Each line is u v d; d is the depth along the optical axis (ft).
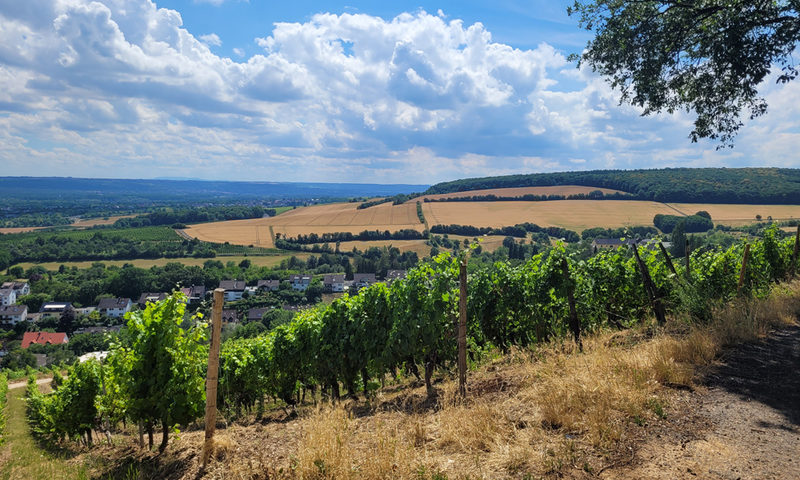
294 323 40.75
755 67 34.73
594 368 19.30
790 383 17.79
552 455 13.21
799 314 28.91
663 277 34.09
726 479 11.51
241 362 43.93
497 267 33.22
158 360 22.53
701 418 15.03
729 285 38.34
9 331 271.90
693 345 21.21
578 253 34.14
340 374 34.50
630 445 13.46
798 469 11.84
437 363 32.42
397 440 15.26
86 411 44.09
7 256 405.39
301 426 20.16
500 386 20.72
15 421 80.43
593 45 42.37
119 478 19.42
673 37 38.93
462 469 13.15
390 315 32.35
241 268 361.30
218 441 17.98
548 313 31.76
